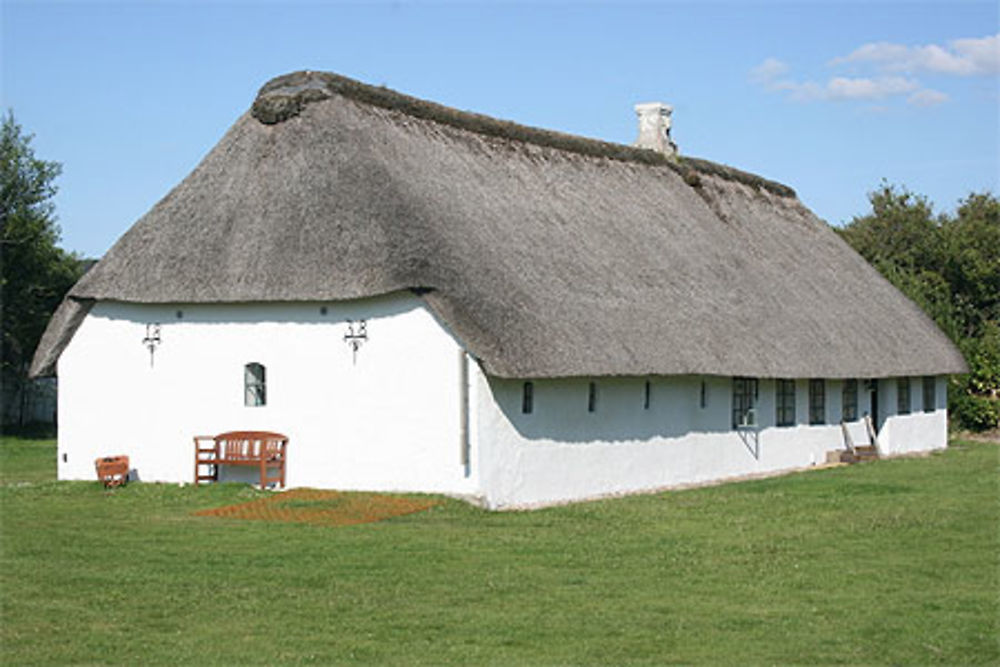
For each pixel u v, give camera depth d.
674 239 29.38
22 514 19.88
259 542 16.80
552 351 20.78
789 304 30.72
